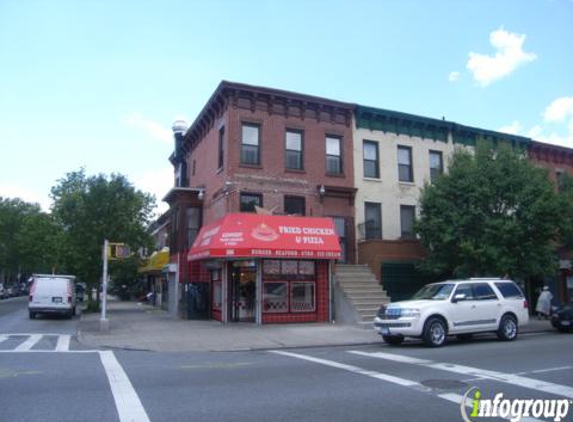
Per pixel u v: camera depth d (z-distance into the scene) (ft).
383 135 81.82
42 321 77.10
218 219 70.90
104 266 59.11
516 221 63.26
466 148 80.94
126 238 100.83
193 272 80.64
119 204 100.07
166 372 32.30
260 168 71.56
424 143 84.89
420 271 74.64
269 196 71.61
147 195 105.81
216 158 76.28
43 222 177.17
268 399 24.90
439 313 46.83
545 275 68.85
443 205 66.85
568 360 36.99
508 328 51.13
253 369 33.63
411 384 28.50
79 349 44.52
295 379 30.04
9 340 50.88
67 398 24.89
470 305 49.01
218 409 22.94
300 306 67.92
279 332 56.95
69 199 100.32
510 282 53.26
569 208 65.10
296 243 65.16
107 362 36.63
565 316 60.29
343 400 24.76
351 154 78.69
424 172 84.07
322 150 76.43
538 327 65.62
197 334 55.11
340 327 62.08
